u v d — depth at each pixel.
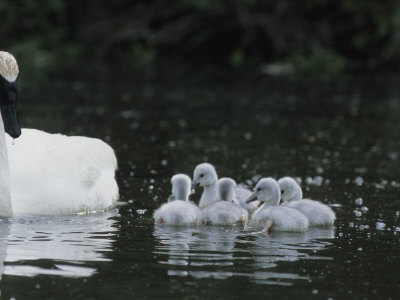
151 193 13.21
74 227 10.39
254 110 26.39
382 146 19.39
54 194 11.22
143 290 7.54
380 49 43.34
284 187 12.05
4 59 10.92
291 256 9.08
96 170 11.95
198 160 16.59
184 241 9.77
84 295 7.35
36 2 43.56
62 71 39.06
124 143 18.83
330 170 15.86
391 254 9.29
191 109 26.31
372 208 12.30
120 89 32.16
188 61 45.47
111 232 10.17
